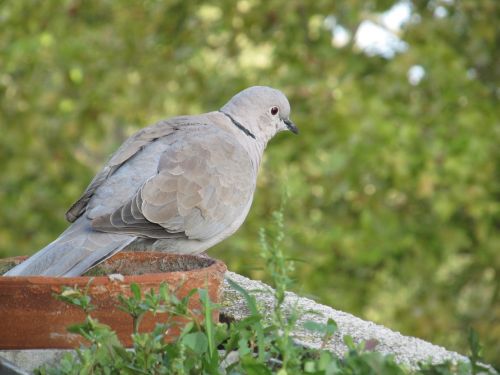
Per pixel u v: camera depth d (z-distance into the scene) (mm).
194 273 4922
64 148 15711
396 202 15391
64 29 15508
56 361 4789
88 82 15461
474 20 15438
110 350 4480
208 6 15914
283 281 4289
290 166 14883
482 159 14141
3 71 15000
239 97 8039
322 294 14680
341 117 14141
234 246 13906
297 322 5590
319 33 15539
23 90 15484
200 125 6996
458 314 15656
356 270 15453
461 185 14312
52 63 15141
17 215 15602
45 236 15516
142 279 4789
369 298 15312
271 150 14508
